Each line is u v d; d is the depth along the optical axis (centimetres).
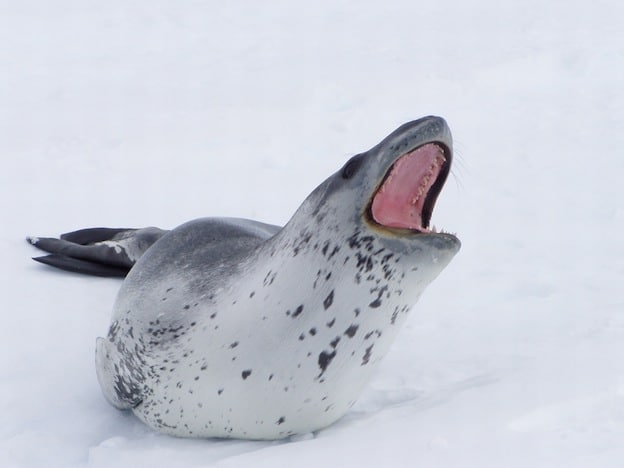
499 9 6862
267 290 1856
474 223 3319
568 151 4028
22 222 3462
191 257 2130
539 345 2327
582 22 6256
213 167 4003
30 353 2462
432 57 5534
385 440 1762
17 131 4522
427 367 2236
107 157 4156
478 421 1788
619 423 1761
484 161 3944
